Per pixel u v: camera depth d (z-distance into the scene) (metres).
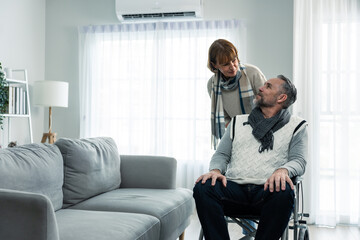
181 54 4.32
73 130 4.66
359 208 3.61
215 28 4.25
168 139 4.34
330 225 3.57
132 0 4.25
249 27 4.22
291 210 1.67
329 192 3.60
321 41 3.68
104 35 4.52
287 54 4.13
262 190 1.80
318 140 3.62
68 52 4.69
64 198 2.29
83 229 1.68
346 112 3.62
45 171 2.02
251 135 1.97
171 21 4.34
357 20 3.70
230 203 1.81
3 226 1.26
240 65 2.42
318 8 3.69
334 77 3.66
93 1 4.62
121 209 2.21
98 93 4.54
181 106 4.31
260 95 1.98
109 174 2.70
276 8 4.16
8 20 4.17
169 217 2.29
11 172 1.79
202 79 4.26
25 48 4.44
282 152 1.92
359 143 3.63
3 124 4.07
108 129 4.49
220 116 2.49
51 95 4.04
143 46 4.46
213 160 2.01
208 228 1.70
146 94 4.42
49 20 4.74
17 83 4.28
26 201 1.25
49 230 1.26
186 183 4.27
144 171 2.92
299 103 3.68
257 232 1.68
